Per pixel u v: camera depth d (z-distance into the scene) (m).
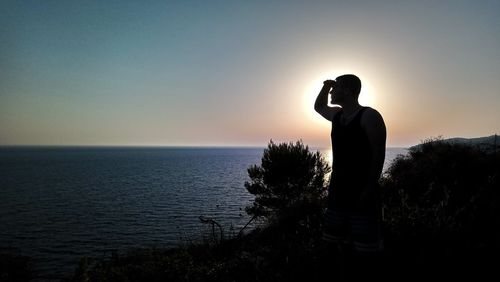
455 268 4.10
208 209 60.78
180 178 125.88
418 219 5.33
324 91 3.97
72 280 6.42
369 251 3.28
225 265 5.68
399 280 3.91
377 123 3.12
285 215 8.10
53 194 86.06
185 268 5.98
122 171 160.25
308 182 16.22
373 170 3.12
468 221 5.38
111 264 7.26
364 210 3.28
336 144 3.53
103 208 65.81
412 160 11.96
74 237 44.50
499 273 3.96
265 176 16.61
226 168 182.75
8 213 62.25
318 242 5.26
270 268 4.84
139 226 49.47
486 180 7.64
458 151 9.65
